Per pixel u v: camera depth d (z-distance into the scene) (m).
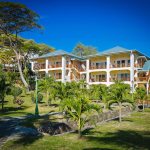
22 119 21.05
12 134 15.12
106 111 27.22
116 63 55.88
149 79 52.91
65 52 62.69
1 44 51.62
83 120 16.06
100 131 18.81
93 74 60.25
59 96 24.55
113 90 25.38
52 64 64.00
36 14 45.38
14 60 59.62
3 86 27.97
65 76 60.47
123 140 15.41
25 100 36.81
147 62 57.06
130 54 52.56
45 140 14.30
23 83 49.12
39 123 18.55
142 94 36.34
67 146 13.27
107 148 13.16
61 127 18.33
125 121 24.61
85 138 15.73
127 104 36.25
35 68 53.56
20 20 44.97
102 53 56.47
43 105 32.69
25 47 57.66
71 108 16.84
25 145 12.90
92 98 34.12
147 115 30.23
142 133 18.08
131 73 51.91
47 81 34.31
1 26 45.53
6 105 31.56
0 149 11.97
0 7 41.56
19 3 42.06
